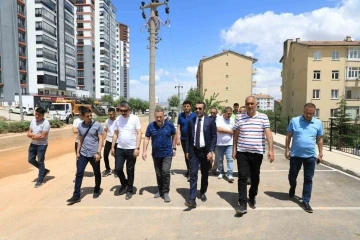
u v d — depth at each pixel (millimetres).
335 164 7918
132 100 110062
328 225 3980
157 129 5094
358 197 5211
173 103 78375
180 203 4949
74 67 78750
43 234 3773
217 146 6691
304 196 4676
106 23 105438
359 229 3850
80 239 3623
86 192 5672
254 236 3666
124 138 5250
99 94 103562
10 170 7906
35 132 6141
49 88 64125
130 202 5027
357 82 37625
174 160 9336
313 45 37625
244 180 4445
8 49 56219
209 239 3594
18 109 45469
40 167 6230
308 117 4660
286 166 8258
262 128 4492
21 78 59094
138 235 3719
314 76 38125
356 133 12000
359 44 37250
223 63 52156
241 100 52094
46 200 5176
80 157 5188
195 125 4844
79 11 94500
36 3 60469
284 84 46438
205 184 5043
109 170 7250
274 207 4707
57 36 68062
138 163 8750
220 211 4555
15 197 5367
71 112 35250
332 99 38094
